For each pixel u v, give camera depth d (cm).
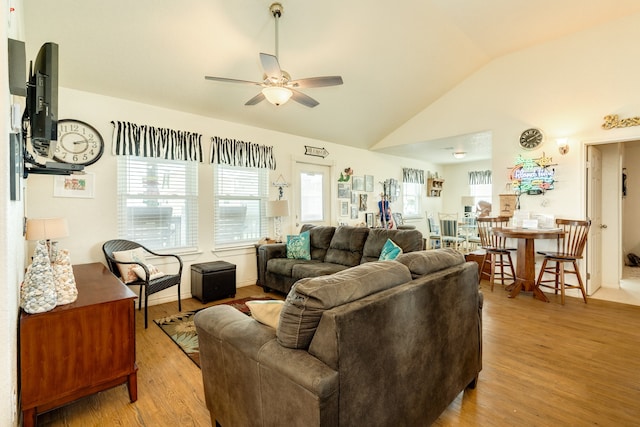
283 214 466
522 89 438
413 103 524
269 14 300
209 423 175
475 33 392
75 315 175
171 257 398
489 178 818
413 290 144
